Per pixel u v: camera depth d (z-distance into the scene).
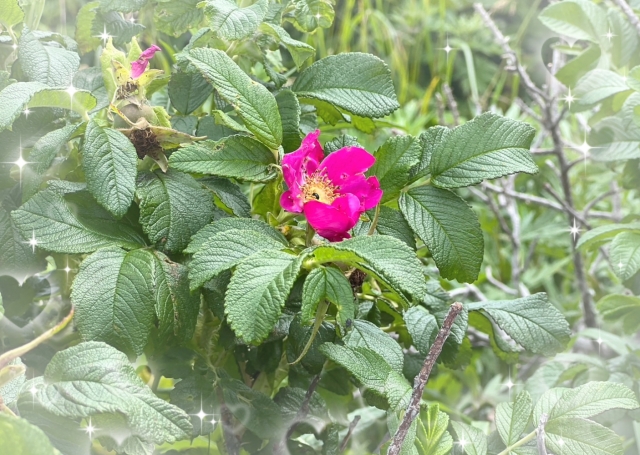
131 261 0.30
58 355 0.26
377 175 0.33
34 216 0.30
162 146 0.32
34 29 0.39
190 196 0.32
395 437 0.28
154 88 0.35
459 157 0.34
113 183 0.29
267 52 0.41
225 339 0.35
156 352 0.35
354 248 0.27
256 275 0.27
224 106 0.37
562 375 0.43
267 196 0.34
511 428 0.32
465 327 0.37
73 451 0.27
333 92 0.36
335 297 0.28
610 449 0.31
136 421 0.24
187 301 0.30
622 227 0.43
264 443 0.39
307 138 0.30
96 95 0.36
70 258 0.37
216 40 0.36
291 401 0.37
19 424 0.22
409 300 0.31
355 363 0.30
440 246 0.33
